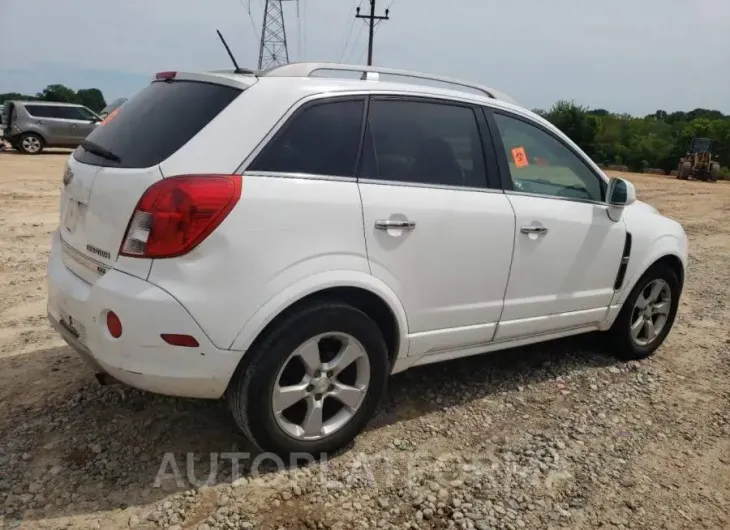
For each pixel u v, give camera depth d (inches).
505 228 145.1
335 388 125.3
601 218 168.2
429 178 135.3
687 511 120.5
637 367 186.4
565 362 185.9
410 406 152.1
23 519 106.0
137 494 113.6
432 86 143.9
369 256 123.5
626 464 134.5
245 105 114.6
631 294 182.5
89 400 144.2
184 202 104.9
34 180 534.3
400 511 114.0
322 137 121.4
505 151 150.8
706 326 228.7
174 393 111.4
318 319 117.8
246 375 113.4
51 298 126.3
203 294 106.2
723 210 598.9
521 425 147.4
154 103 126.1
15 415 137.2
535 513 116.3
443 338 140.8
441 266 135.0
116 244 110.1
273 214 111.3
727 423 155.4
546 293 158.4
